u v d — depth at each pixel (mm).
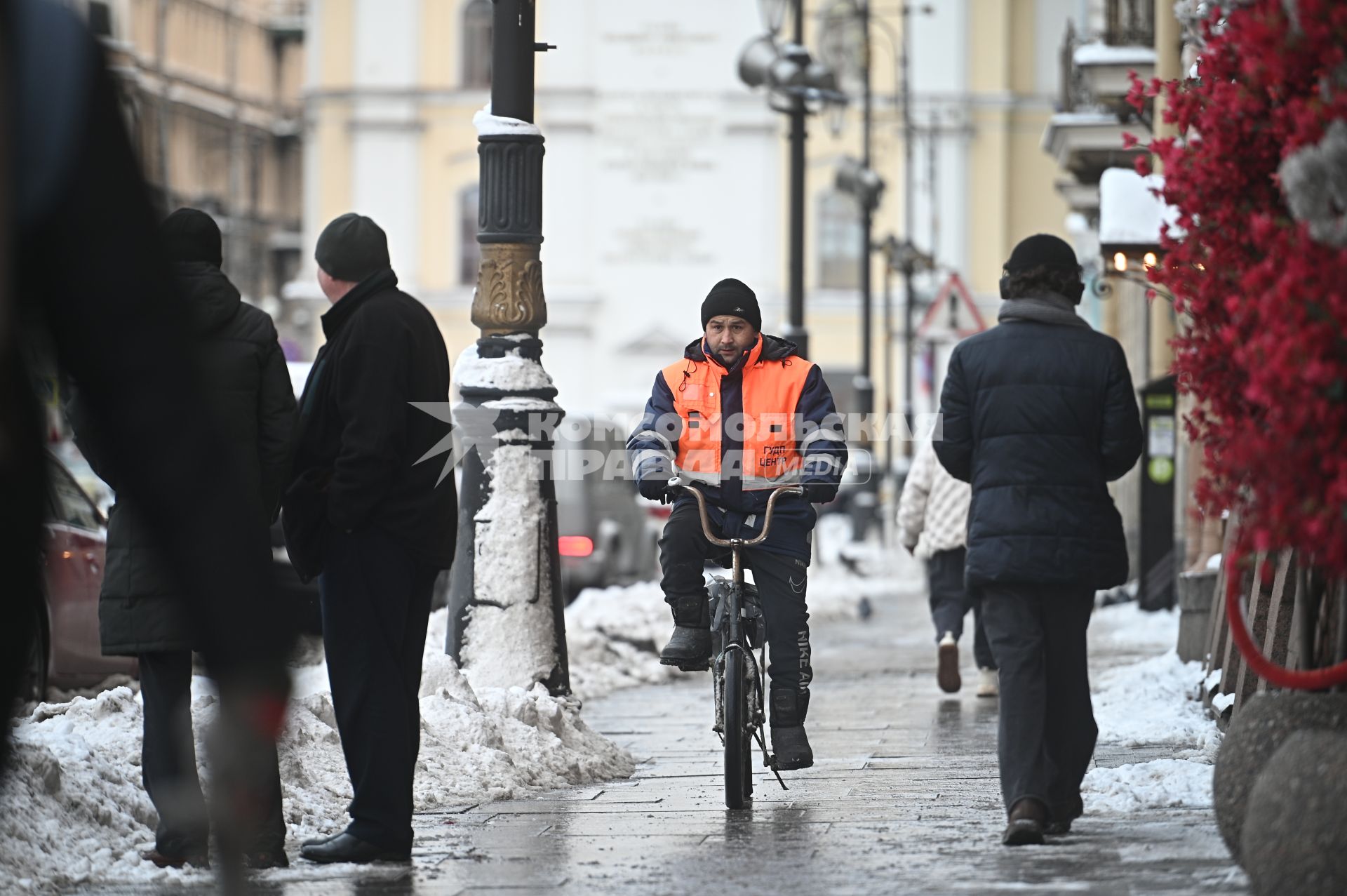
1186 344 18250
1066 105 74375
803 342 66312
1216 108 17797
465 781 26141
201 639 8438
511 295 31562
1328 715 17344
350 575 20812
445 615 40156
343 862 20734
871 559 98000
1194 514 45750
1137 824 22344
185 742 17344
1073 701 21781
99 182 8445
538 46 31938
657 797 26188
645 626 51781
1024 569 21172
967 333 78625
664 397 25875
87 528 38094
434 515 20969
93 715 26094
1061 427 21438
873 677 46406
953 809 24500
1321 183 15266
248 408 19891
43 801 20172
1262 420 17484
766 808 24969
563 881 19750
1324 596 18578
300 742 25688
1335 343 15055
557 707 29250
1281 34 15930
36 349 8820
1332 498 14875
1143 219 43219
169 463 8414
